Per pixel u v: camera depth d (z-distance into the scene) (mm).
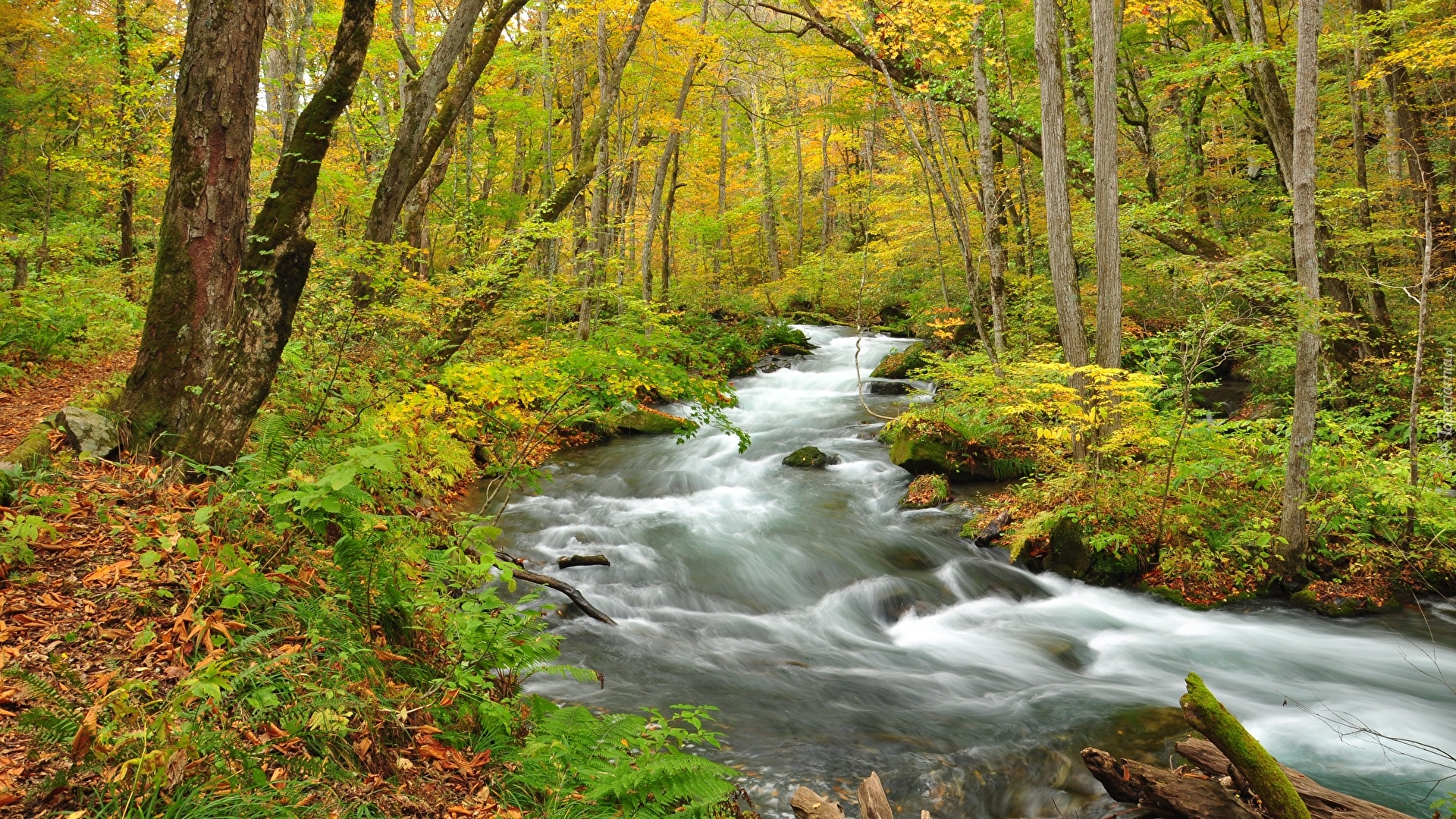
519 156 22750
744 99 29547
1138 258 16266
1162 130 18391
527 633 4883
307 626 4016
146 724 2930
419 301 9531
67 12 14781
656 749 4156
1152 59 17359
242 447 5930
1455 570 8227
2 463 5270
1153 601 8555
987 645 7508
